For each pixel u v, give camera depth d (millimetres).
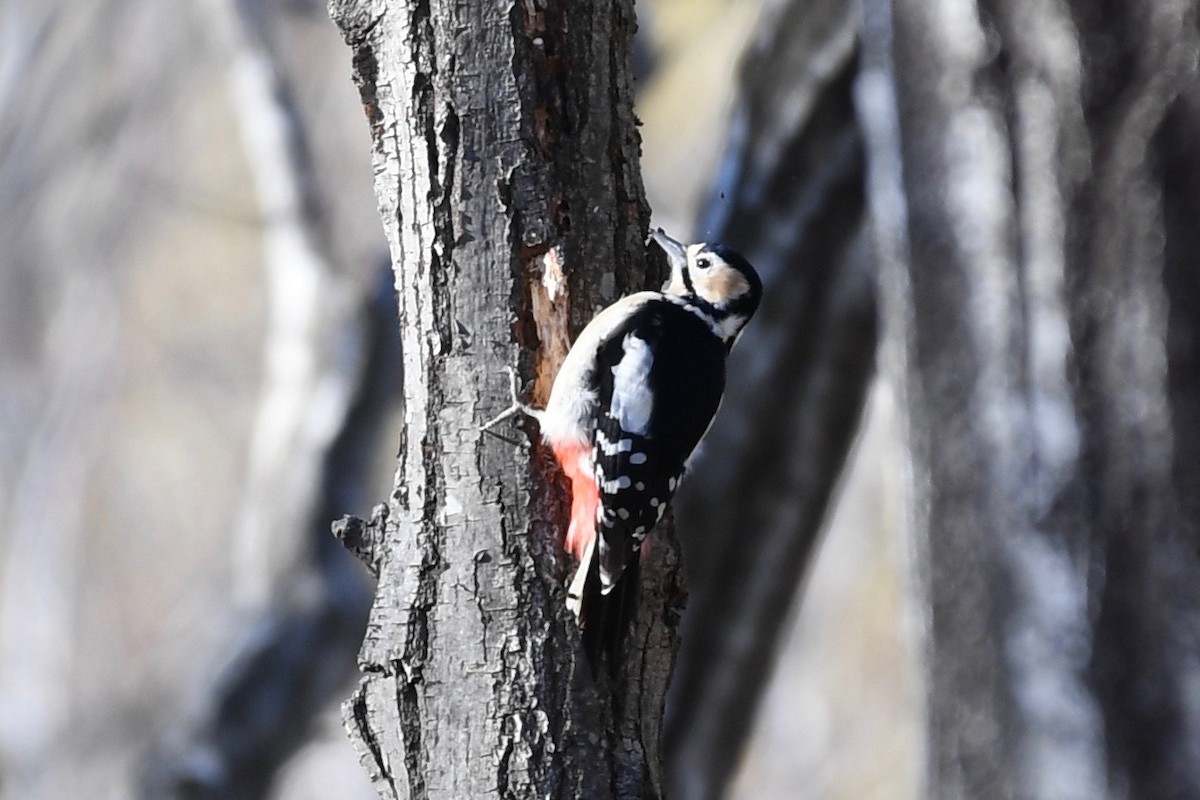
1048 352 10258
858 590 30250
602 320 9094
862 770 28484
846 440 15352
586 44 9086
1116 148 10047
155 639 32219
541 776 8367
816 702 29391
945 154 10703
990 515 10461
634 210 9352
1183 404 9867
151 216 32250
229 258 34656
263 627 18266
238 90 22734
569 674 8492
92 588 32469
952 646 10680
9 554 32312
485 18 8883
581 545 8773
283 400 19844
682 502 15289
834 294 14945
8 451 32906
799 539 15477
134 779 17750
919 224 10906
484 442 8805
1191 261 9875
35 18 25516
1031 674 10266
